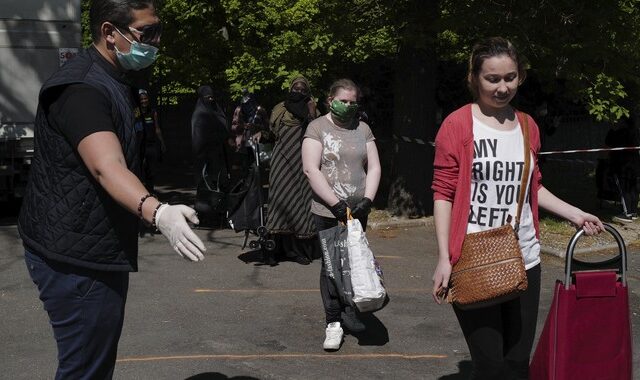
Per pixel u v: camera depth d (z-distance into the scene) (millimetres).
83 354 3348
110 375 3486
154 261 8438
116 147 3059
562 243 9555
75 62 3254
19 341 5887
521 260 3621
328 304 5750
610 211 12414
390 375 5273
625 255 3549
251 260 8539
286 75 11953
